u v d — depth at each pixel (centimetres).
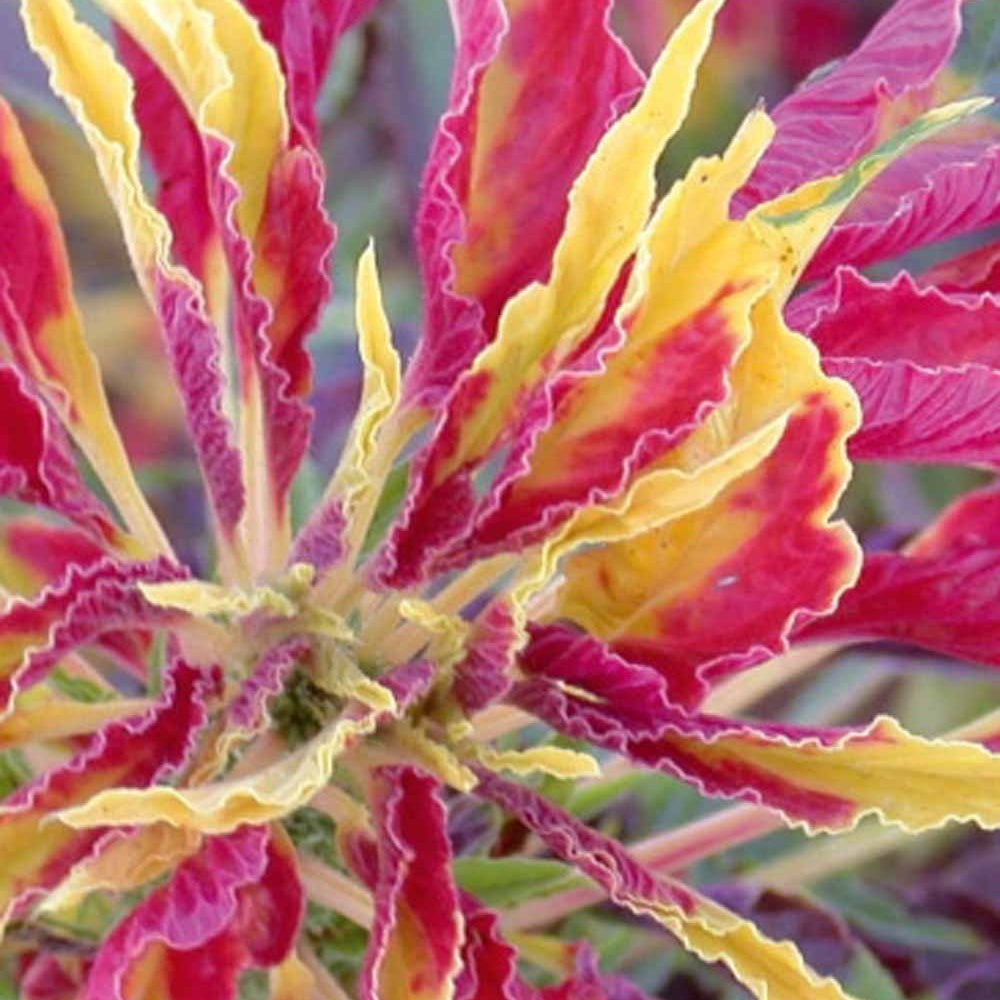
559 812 82
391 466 86
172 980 80
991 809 79
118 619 81
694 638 80
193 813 75
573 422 78
